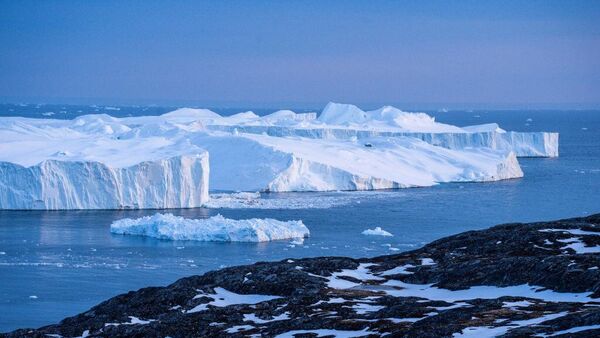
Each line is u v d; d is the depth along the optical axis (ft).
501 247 314.76
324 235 584.40
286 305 263.08
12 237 563.07
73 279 440.45
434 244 342.44
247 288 290.35
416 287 284.00
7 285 425.69
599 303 231.91
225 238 559.79
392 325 226.38
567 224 338.13
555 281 260.83
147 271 460.55
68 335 262.26
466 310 232.94
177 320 257.96
